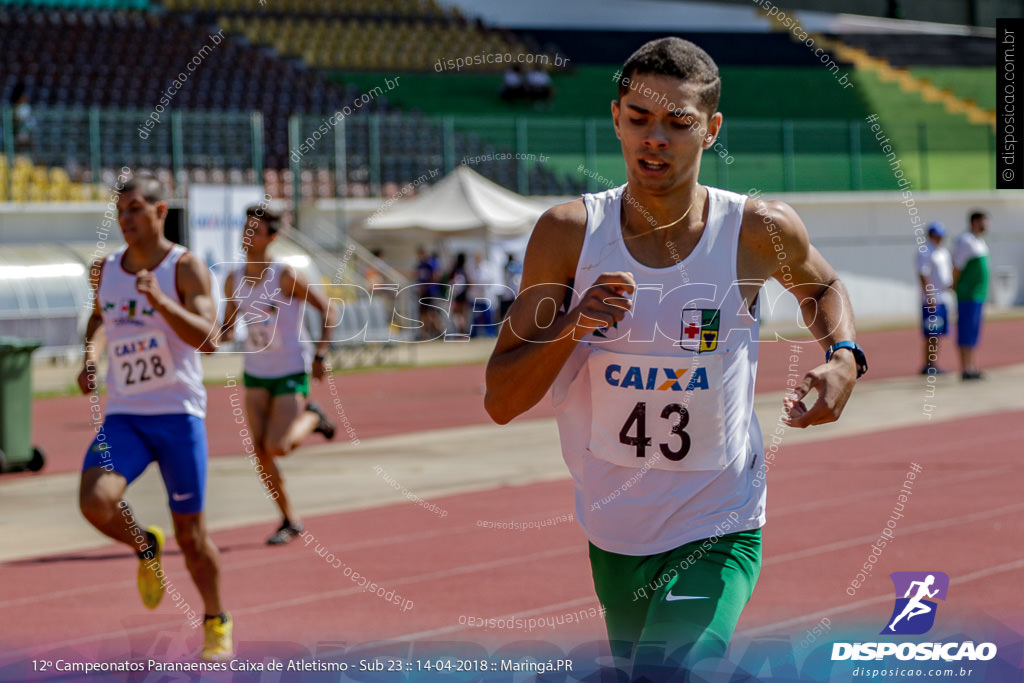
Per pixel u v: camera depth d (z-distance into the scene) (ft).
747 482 14.52
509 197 101.55
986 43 204.74
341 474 46.44
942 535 32.76
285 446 32.68
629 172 13.98
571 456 15.10
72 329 99.35
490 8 186.60
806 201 153.07
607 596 14.80
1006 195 165.99
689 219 14.05
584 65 184.44
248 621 25.50
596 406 14.47
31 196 110.63
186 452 22.39
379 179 123.34
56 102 130.21
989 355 99.45
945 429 55.57
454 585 28.45
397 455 51.37
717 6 194.80
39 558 32.42
